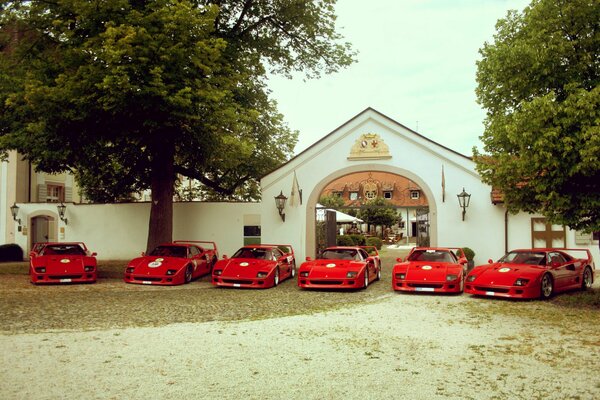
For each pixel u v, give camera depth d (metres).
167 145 17.95
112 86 13.41
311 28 19.83
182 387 5.34
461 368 6.10
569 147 9.34
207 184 24.23
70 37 14.98
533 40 10.46
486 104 11.93
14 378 5.61
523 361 6.42
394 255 28.16
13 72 15.91
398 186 53.78
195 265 16.25
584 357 6.61
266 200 20.55
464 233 18.42
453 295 12.59
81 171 21.64
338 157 19.98
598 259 18.00
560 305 10.93
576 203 10.15
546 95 9.80
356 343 7.39
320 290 13.77
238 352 6.82
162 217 18.20
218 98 14.59
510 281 11.54
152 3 14.53
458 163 18.53
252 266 14.43
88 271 15.04
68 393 5.12
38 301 11.44
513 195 11.33
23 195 29.00
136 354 6.67
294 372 5.90
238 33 19.27
